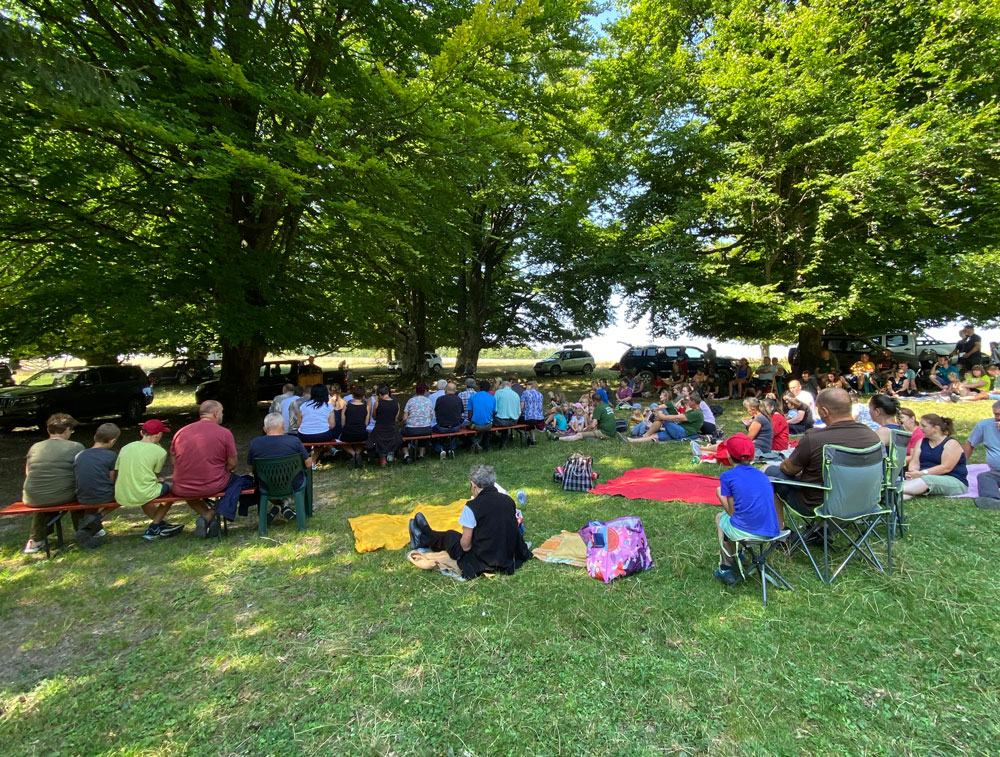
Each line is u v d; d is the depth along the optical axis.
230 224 9.36
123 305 8.46
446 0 8.90
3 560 4.59
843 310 13.12
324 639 3.14
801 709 2.42
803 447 3.84
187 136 6.01
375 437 7.71
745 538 3.42
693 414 9.37
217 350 12.52
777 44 13.70
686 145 14.96
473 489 4.21
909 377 13.95
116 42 7.52
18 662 3.03
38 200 7.61
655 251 15.23
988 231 13.43
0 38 3.54
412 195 7.97
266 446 4.92
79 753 2.30
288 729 2.41
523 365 43.53
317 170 7.18
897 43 13.93
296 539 4.88
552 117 11.12
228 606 3.60
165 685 2.76
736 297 13.89
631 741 2.27
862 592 3.50
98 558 4.51
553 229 16.86
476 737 2.31
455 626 3.21
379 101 7.29
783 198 14.73
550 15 9.45
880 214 13.24
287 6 8.66
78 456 4.72
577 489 6.23
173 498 4.85
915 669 2.69
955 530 4.55
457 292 20.52
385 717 2.46
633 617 3.26
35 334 9.17
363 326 12.96
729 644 2.95
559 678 2.70
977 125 11.66
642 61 15.90
